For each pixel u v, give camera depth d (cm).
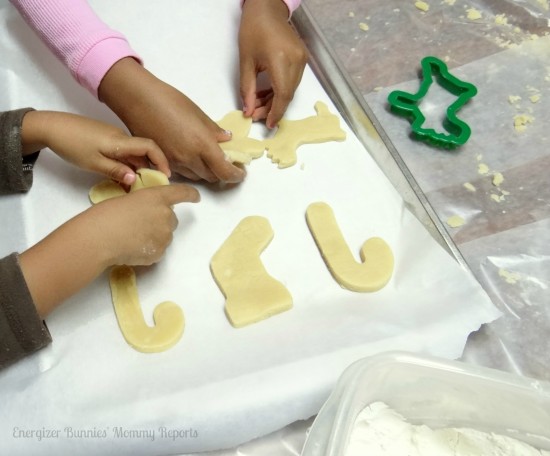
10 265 52
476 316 56
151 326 56
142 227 56
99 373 53
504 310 62
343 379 49
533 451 50
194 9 82
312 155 69
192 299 58
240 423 51
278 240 63
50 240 54
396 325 55
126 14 81
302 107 73
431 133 75
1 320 51
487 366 58
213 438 51
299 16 83
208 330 56
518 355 59
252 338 55
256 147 68
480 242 68
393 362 49
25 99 73
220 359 54
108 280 59
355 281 59
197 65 77
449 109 78
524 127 77
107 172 62
